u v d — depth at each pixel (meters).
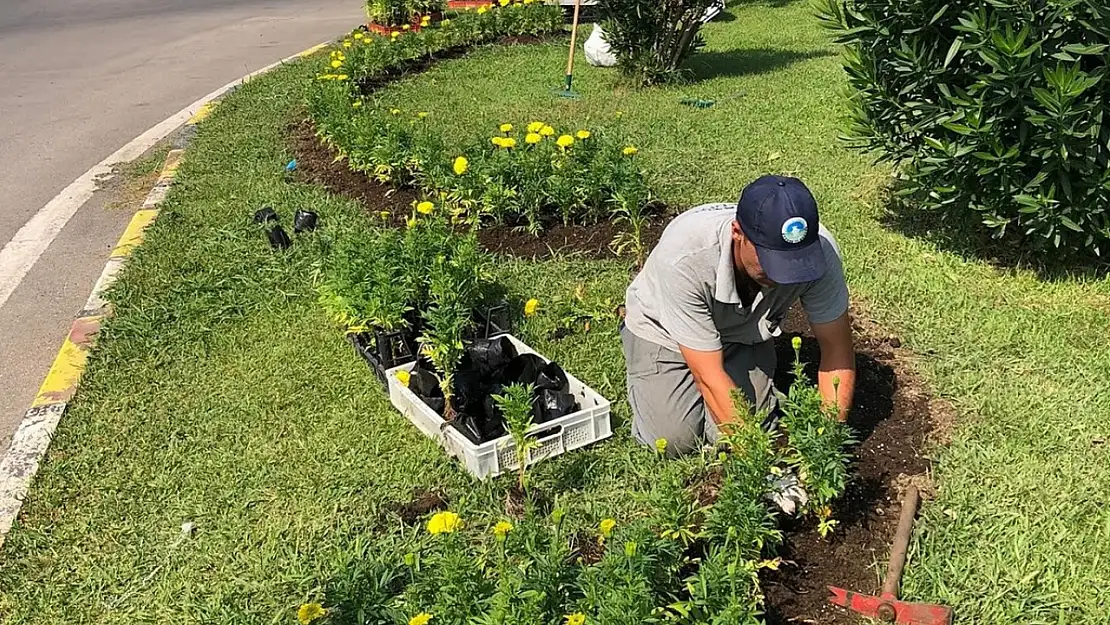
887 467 3.48
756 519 2.82
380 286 4.16
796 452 3.24
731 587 2.53
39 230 6.74
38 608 3.10
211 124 8.52
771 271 2.83
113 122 9.53
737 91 8.76
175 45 13.94
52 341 5.11
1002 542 3.11
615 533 3.01
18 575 3.22
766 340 3.50
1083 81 4.15
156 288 5.16
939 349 4.21
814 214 2.82
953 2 4.59
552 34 12.55
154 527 3.40
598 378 4.12
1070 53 4.31
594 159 5.82
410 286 4.21
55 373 4.42
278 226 5.67
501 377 3.84
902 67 4.82
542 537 2.89
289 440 3.81
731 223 3.08
